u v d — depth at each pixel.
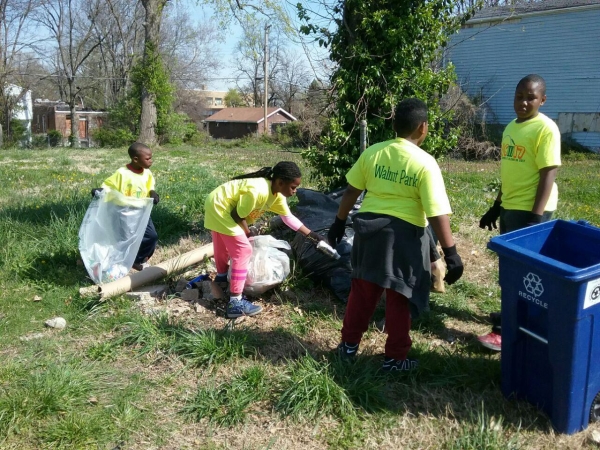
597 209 9.98
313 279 5.00
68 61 45.59
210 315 4.51
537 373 3.21
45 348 3.95
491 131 23.52
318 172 6.78
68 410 3.21
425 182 3.26
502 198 4.19
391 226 3.34
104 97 53.88
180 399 3.41
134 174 5.45
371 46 6.07
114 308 4.59
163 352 3.91
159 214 7.18
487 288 5.30
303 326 4.27
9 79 42.16
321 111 6.80
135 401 3.37
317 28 6.38
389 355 3.62
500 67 24.94
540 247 3.56
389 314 3.54
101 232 5.06
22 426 3.07
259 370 3.54
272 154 23.30
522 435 3.08
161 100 30.09
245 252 4.39
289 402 3.27
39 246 5.99
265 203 4.36
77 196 8.41
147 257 5.63
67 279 5.26
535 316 3.12
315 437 3.09
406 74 6.01
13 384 3.44
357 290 3.58
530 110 3.89
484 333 4.35
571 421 3.06
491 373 3.63
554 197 4.16
